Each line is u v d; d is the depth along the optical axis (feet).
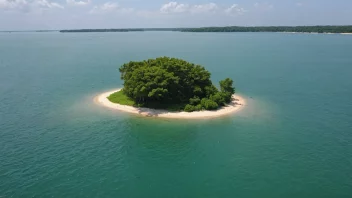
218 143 214.69
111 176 171.63
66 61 614.75
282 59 643.04
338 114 274.16
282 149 204.95
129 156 195.11
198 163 187.73
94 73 470.39
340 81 415.03
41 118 260.01
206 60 622.13
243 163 187.52
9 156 189.67
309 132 232.73
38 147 203.62
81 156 192.95
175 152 201.67
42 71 485.97
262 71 494.18
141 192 157.89
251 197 154.71
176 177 172.55
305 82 410.31
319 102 313.32
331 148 205.16
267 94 345.72
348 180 167.94
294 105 302.66
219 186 163.94
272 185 164.45
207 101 282.56
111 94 330.34
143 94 275.59
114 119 258.16
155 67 285.84
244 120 258.37
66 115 267.80
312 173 175.22
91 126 242.78
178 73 290.35
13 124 244.63
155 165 184.96
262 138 222.48
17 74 456.04
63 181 164.55
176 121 253.85
